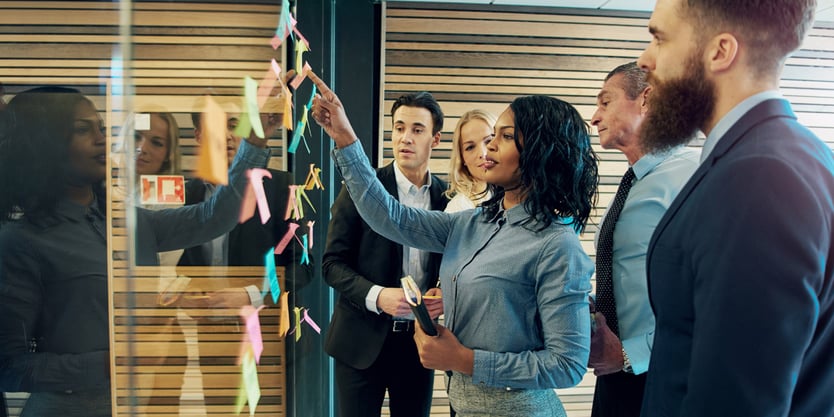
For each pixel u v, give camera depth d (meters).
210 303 0.75
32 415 0.48
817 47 3.96
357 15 3.49
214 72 0.72
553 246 1.26
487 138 2.43
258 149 0.98
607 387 1.68
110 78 0.52
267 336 1.14
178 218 0.65
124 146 0.54
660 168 1.62
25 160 0.48
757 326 0.71
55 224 0.49
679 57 0.90
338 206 2.28
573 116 1.34
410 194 2.42
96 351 0.51
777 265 0.71
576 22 3.74
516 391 1.27
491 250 1.35
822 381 0.78
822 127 4.00
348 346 2.17
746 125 0.84
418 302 1.22
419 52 3.65
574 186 1.31
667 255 0.90
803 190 0.73
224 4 0.75
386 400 3.65
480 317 1.31
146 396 0.58
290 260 1.54
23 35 0.48
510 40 3.70
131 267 0.55
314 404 2.55
